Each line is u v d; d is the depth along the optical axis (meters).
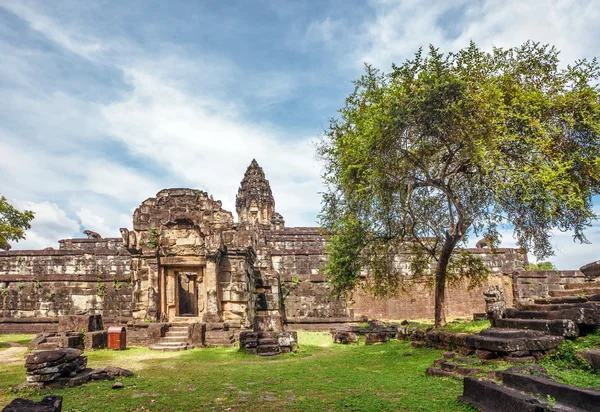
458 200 16.38
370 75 15.86
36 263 39.66
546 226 14.98
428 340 15.93
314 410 8.32
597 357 9.02
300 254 38.81
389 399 8.92
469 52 14.84
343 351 18.77
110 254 39.78
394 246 19.38
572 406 6.68
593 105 13.70
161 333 21.48
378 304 33.94
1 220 24.77
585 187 14.44
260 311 29.05
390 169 14.85
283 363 15.30
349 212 17.56
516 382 7.91
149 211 25.30
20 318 29.11
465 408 7.84
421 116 13.90
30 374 10.66
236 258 24.94
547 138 13.44
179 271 25.33
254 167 55.62
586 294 14.01
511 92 14.44
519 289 34.34
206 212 25.52
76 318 21.12
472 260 20.55
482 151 12.82
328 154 17.73
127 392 10.16
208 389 10.41
